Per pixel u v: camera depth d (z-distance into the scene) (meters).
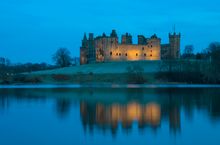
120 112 57.81
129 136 37.94
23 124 45.75
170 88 126.44
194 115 53.28
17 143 34.72
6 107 65.31
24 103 73.00
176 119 49.50
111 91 110.19
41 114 55.41
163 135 38.25
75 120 49.16
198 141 35.19
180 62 198.88
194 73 182.75
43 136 37.94
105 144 34.34
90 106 66.94
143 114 55.06
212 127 42.69
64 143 34.78
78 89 122.38
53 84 174.62
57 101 77.44
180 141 35.34
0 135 38.38
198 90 113.31
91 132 40.25
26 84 176.25
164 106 66.25
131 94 97.00
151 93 100.25
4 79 196.75
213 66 184.25
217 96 89.06
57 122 47.44
